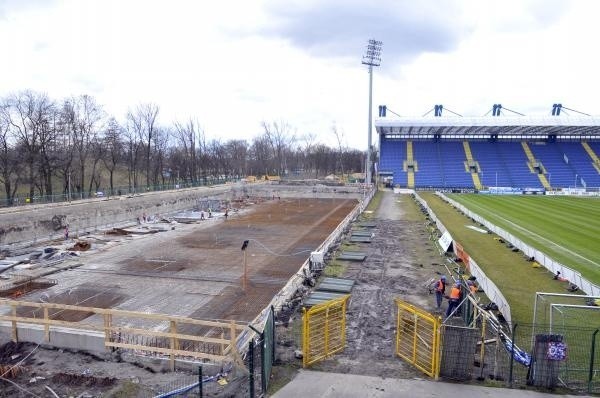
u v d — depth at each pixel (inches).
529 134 3619.6
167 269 1121.4
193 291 944.3
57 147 2551.7
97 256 1259.2
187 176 3959.2
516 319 714.8
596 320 709.9
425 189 3233.3
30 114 2316.7
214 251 1332.4
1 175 2679.6
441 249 1266.0
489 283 813.9
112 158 3016.7
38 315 807.7
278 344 620.1
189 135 4456.2
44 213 1556.3
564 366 535.5
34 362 614.2
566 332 642.2
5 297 901.2
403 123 3152.1
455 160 3486.7
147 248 1370.6
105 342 629.3
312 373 534.6
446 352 514.9
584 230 1556.3
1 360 621.6
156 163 3580.2
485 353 585.6
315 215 2165.4
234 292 937.5
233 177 4269.2
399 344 588.7
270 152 5305.1
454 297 730.2
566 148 3494.1
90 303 869.2
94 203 1804.9
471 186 3218.5
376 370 543.2
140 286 979.3
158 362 597.6
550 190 3043.8
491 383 506.3
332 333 655.8
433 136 3745.1
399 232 1560.0
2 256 1245.1
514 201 2534.5
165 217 2065.7
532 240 1374.3
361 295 860.0
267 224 1870.1
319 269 1016.9
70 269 1117.7
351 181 3922.2
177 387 530.0
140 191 2497.5
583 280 868.0
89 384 551.5
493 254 1194.6
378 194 3019.2
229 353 585.3
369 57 3080.7
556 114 3513.8
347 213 2235.5
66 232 1523.1
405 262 1124.5
